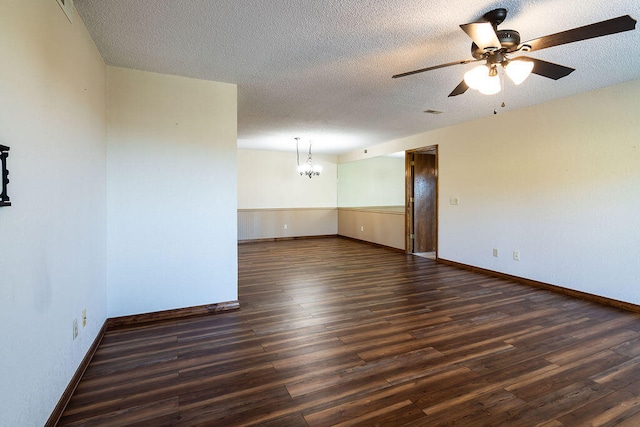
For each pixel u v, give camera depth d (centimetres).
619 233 329
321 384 199
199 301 320
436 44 245
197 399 184
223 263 329
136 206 294
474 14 204
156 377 206
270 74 303
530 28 222
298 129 550
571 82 322
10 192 125
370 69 292
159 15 205
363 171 871
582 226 359
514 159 429
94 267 242
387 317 308
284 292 388
